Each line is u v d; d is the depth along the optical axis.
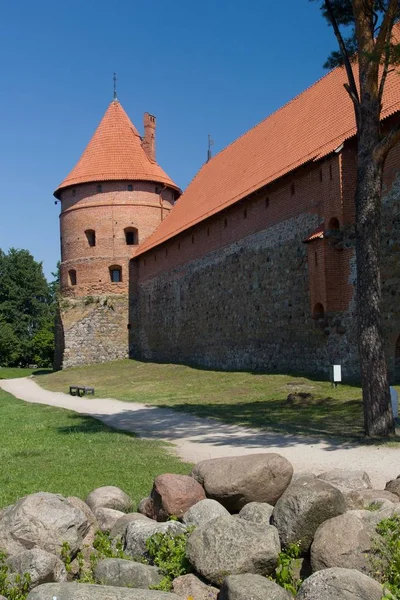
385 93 20.81
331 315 21.28
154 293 41.78
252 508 6.09
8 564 5.43
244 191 28.92
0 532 5.78
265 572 5.25
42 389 32.84
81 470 10.14
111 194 45.88
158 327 40.94
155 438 13.76
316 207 22.94
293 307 24.42
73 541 5.85
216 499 6.57
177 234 36.47
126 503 7.35
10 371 55.03
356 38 13.11
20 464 10.88
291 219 24.75
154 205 46.53
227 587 4.76
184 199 42.19
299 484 5.90
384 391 12.17
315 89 29.50
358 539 5.20
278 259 25.72
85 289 45.75
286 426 14.23
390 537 5.30
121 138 47.94
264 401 18.59
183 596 5.09
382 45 12.40
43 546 5.72
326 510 5.58
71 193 47.00
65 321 45.59
